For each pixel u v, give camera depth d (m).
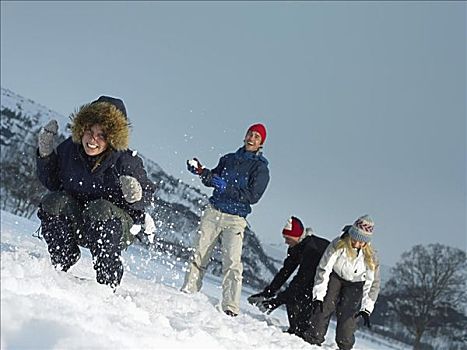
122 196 4.04
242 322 5.31
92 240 3.98
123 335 2.71
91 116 3.83
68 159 4.02
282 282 7.31
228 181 6.31
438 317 47.78
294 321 6.82
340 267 6.34
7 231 7.24
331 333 9.46
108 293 3.42
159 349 2.77
